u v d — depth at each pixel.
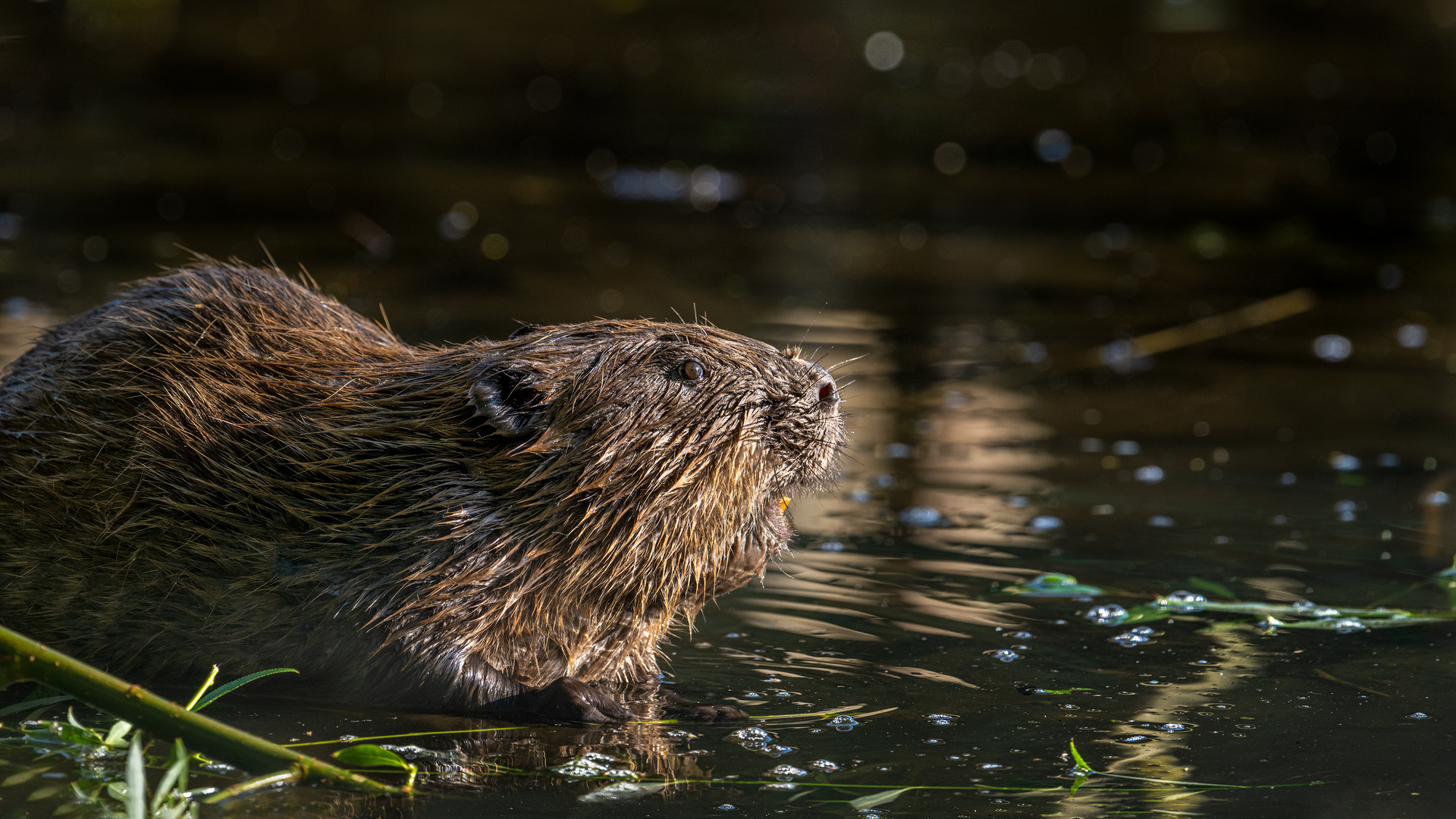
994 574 12.51
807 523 13.98
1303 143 37.66
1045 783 8.32
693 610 10.73
